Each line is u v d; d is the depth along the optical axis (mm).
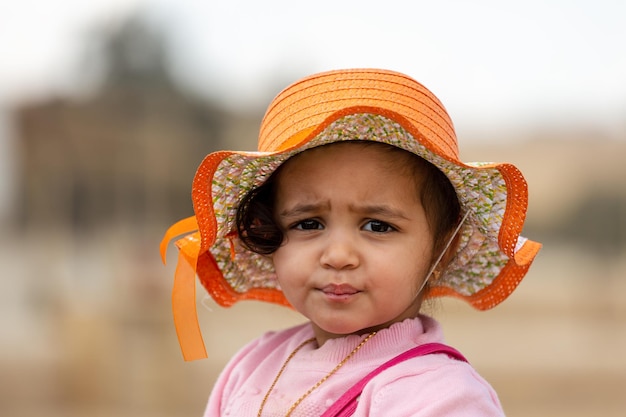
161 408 8469
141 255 10492
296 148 1608
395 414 1549
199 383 9344
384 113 1550
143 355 9414
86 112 23453
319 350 1795
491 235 1819
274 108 1803
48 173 24219
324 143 1692
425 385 1578
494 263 1937
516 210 1731
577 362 10602
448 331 13070
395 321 1777
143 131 23344
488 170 1703
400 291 1688
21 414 8172
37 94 24047
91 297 11281
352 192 1672
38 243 24172
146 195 23531
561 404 8539
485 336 12664
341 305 1677
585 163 34562
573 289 18188
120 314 9797
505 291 1946
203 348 1859
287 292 1766
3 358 10547
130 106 23391
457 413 1527
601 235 32719
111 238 21719
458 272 1987
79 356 9031
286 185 1761
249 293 2105
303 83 1751
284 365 1863
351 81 1709
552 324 14125
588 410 8305
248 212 1845
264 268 2066
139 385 8953
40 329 13094
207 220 1778
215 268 2021
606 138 34625
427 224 1738
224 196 1838
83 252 23125
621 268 23094
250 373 1970
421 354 1672
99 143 23547
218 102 24422
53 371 9289
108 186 23688
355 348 1743
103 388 8898
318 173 1695
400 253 1685
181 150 23547
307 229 1747
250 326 13281
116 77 25109
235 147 24312
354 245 1673
